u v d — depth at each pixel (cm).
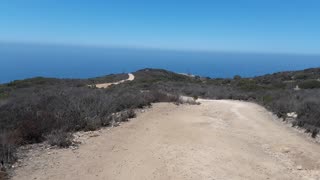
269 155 1085
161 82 5097
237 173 876
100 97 1714
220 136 1292
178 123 1511
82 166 878
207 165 913
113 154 989
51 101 1495
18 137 1050
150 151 1026
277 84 4738
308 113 1783
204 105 2334
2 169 816
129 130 1320
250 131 1456
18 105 1400
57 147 1038
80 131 1262
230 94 3494
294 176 891
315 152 1129
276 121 1783
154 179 802
